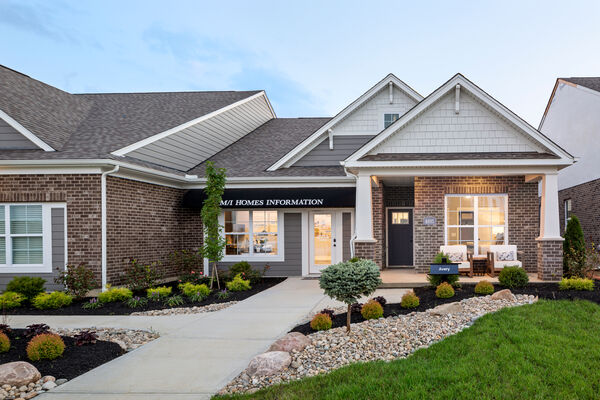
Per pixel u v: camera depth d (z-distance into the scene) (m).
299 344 6.37
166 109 18.39
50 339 6.42
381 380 5.07
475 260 14.30
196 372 5.80
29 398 5.02
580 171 20.75
